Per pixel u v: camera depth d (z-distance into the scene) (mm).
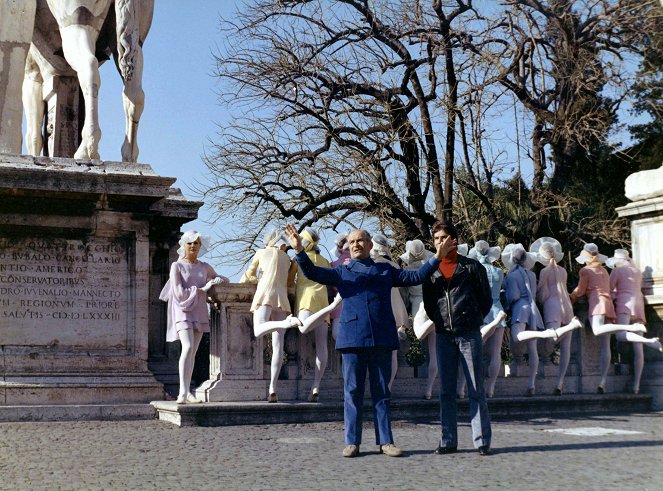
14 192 12609
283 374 12852
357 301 8742
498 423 12164
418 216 28906
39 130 15555
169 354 15039
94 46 13875
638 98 33031
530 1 28734
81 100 15672
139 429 10938
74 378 12734
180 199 15383
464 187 30219
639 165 33344
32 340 12812
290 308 12320
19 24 13617
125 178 13031
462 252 12992
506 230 29391
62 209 13016
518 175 30562
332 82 28500
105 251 13312
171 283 12219
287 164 28344
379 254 12188
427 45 28453
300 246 8688
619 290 14789
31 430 10797
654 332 15266
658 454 8727
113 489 6730
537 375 14547
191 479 7207
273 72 28516
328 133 28031
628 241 29844
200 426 11320
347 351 8750
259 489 6742
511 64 28422
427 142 28422
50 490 6715
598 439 10039
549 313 14039
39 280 12945
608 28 29688
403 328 12688
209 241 12656
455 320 8820
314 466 7957
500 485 6953
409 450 9094
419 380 13656
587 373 15016
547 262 14195
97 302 13195
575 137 29484
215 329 12703
